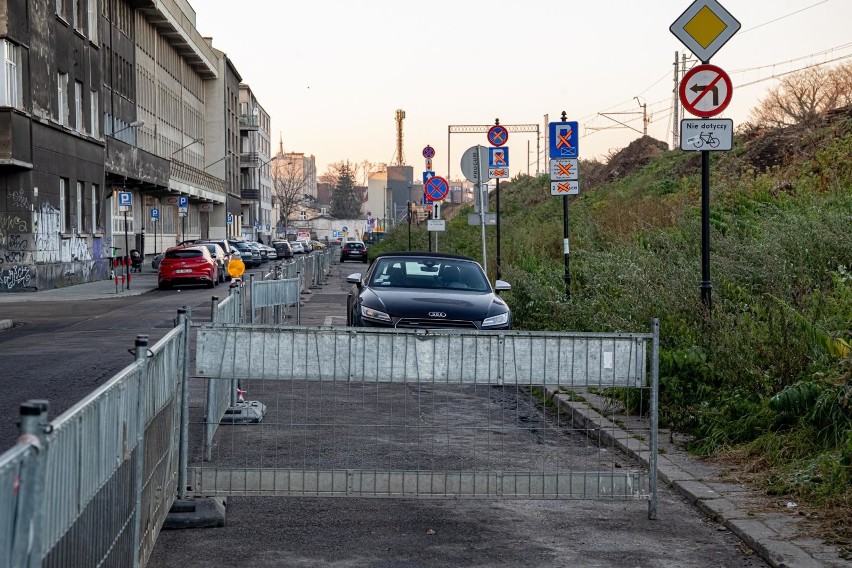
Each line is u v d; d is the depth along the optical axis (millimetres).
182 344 6605
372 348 6668
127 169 51062
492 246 31469
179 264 39094
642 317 11016
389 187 108375
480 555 5969
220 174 97375
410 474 6801
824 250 12914
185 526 6445
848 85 56781
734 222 18047
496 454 8359
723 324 9922
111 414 3982
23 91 33656
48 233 36375
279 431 9234
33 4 34625
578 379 6746
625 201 30562
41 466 2748
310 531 6457
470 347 6688
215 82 96562
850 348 8500
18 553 2596
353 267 62969
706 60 10977
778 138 31188
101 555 3805
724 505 6832
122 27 58375
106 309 26594
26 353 15891
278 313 15961
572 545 6191
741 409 8664
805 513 6543
